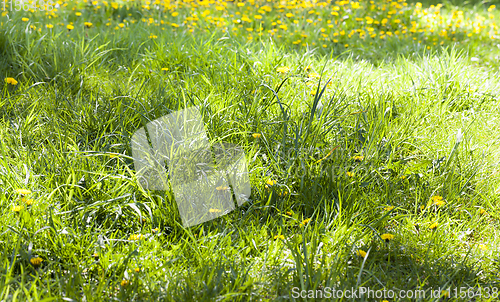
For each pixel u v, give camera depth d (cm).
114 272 213
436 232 263
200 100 373
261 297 217
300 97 413
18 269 227
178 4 862
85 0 817
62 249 232
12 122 344
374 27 823
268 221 279
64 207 256
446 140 370
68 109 374
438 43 725
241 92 414
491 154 356
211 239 248
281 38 709
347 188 298
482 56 667
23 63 439
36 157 304
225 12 835
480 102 442
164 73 490
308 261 231
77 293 208
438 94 442
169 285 212
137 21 756
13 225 242
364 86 459
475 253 258
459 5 1081
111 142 335
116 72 483
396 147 352
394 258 254
